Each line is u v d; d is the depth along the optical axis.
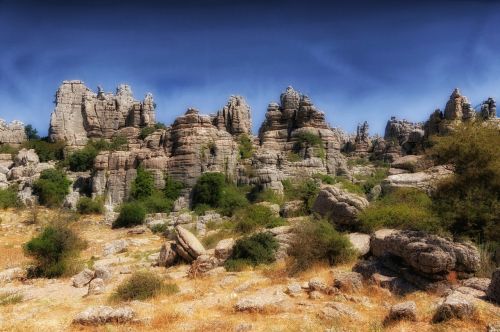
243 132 71.00
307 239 18.56
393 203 23.34
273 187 50.78
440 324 10.14
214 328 11.27
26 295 17.56
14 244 33.91
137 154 56.44
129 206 43.50
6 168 65.69
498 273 11.16
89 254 28.81
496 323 9.70
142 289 15.83
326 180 55.91
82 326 12.20
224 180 52.62
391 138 91.00
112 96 80.62
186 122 58.22
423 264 13.48
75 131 77.12
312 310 12.35
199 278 19.08
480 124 19.84
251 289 15.77
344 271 16.16
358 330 10.52
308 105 67.62
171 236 34.28
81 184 59.19
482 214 16.50
